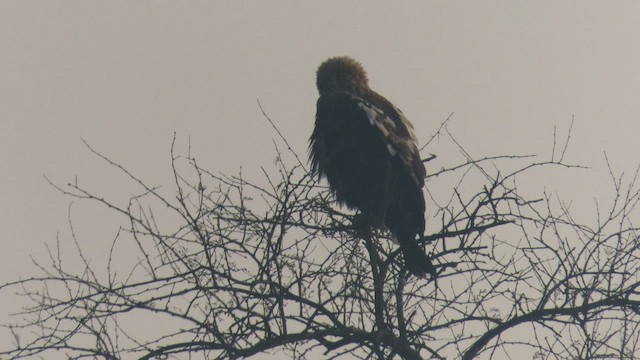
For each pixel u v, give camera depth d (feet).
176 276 32.04
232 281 32.35
